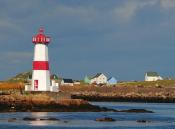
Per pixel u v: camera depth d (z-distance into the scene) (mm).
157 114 122500
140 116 112625
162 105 187375
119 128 86250
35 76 121562
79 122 93250
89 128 84875
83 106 116375
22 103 109938
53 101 113188
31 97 111688
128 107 153875
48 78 122688
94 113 115062
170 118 110812
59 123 90562
